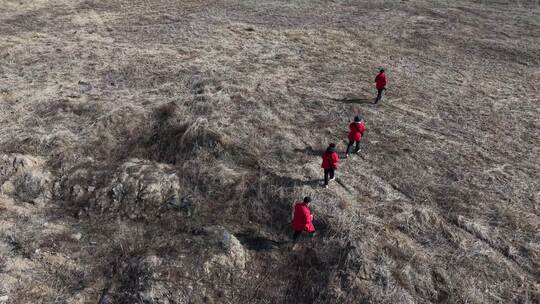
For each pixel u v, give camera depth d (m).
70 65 21.75
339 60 23.80
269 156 14.70
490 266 10.86
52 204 13.27
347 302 10.15
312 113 17.73
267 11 32.66
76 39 25.44
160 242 11.87
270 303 10.55
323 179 13.55
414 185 13.64
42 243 11.83
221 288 10.74
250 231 12.22
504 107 19.11
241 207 12.84
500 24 31.62
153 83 19.91
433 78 22.02
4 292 10.40
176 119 16.16
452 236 11.68
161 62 22.12
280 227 12.27
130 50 23.77
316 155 14.96
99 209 12.95
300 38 26.66
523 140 16.53
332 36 27.45
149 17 30.22
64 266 11.28
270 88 19.41
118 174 13.52
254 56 23.56
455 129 17.09
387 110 18.30
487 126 17.42
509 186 13.70
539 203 12.98
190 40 25.64
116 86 19.73
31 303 10.26
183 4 33.81
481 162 14.95
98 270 11.23
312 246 11.50
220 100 17.39
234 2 34.91
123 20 29.55
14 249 11.62
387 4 36.12
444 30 29.88
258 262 11.36
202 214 12.77
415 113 18.20
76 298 10.46
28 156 14.30
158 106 17.14
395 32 29.11
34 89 19.14
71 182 13.64
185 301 10.37
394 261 10.85
